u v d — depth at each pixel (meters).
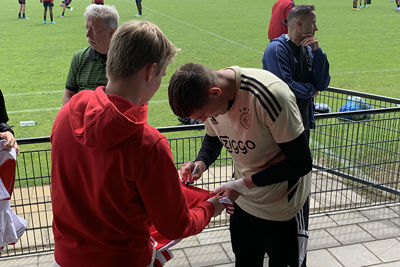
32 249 3.80
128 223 1.61
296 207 2.44
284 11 6.93
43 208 4.52
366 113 3.83
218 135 2.40
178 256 3.66
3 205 2.85
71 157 1.56
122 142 1.47
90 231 1.62
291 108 2.04
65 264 1.71
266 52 3.29
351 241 3.86
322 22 24.38
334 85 11.20
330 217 4.29
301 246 2.54
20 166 5.82
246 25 23.25
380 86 11.10
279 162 2.16
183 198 1.62
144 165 1.48
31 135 7.35
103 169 1.50
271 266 2.66
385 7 32.88
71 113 1.57
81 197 1.61
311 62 3.28
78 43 17.77
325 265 3.53
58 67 13.52
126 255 1.65
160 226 1.61
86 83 3.49
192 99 1.85
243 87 2.06
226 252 3.72
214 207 1.88
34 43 17.77
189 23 23.92
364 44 17.86
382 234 3.98
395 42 18.36
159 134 1.54
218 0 39.00
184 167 2.40
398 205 4.54
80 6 33.09
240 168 2.46
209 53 15.67
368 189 4.92
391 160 4.99
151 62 1.48
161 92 10.40
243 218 2.62
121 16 25.97
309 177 2.49
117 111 1.42
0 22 24.14
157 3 35.34
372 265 3.53
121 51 1.45
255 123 2.10
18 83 11.46
